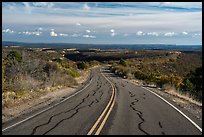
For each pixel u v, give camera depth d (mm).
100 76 56375
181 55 114000
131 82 42594
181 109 16844
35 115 13836
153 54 150125
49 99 20344
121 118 13445
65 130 10812
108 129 11117
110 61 140000
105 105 17766
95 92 26484
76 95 23703
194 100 23906
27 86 22953
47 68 34781
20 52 30531
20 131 10539
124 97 22578
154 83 39594
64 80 32594
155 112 15469
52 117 13359
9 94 18984
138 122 12602
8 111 14680
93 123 12141
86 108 16391
